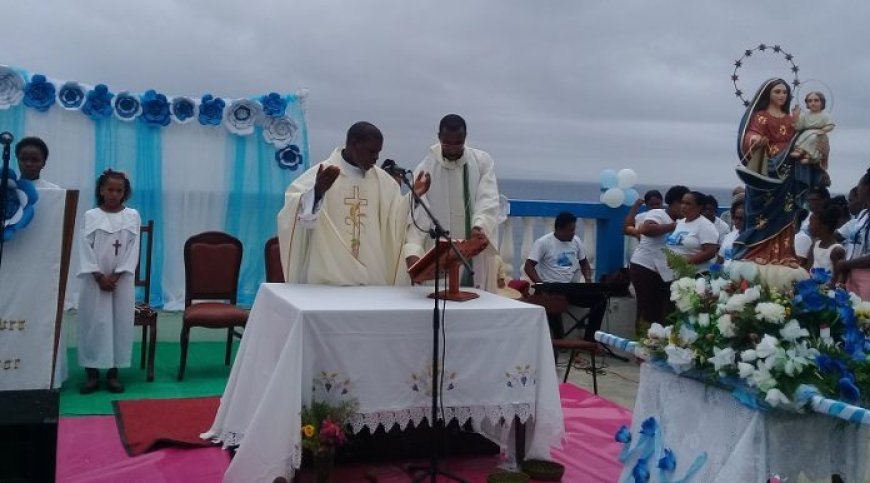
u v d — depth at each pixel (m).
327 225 5.36
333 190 5.40
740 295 3.60
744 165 4.70
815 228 6.55
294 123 8.56
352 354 4.41
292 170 8.59
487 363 4.68
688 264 4.05
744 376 3.41
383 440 5.00
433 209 5.96
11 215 3.86
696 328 3.77
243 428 4.96
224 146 8.43
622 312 9.00
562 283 8.34
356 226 5.43
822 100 4.65
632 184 9.33
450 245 4.38
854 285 5.83
